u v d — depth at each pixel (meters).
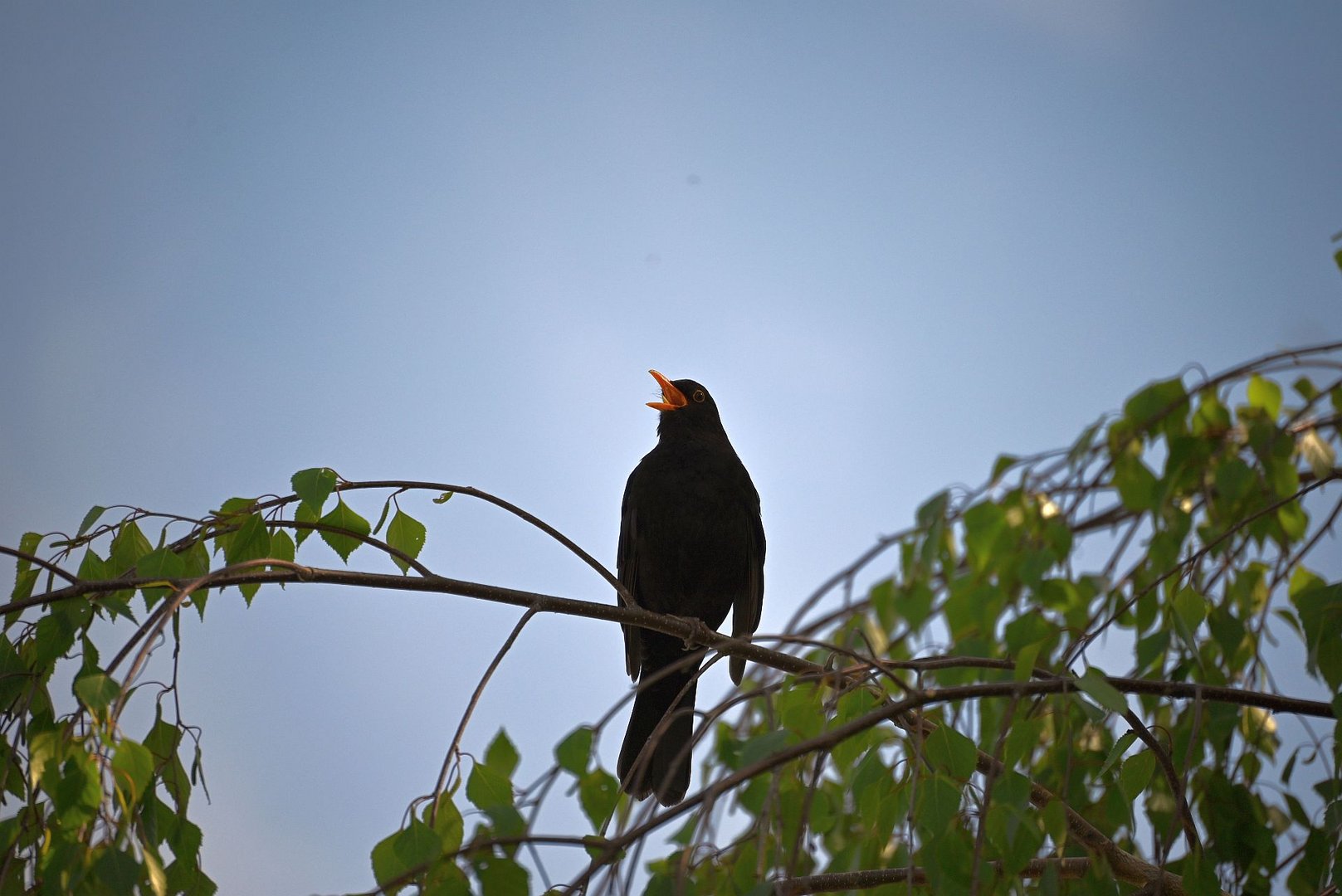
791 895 4.85
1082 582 7.39
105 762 4.61
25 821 5.03
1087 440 7.04
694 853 5.42
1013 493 7.37
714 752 8.36
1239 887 6.41
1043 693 5.43
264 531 6.25
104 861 4.34
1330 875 5.97
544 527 6.80
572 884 4.46
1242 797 6.52
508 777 4.99
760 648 7.33
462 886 4.59
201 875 5.11
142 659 4.71
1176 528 7.14
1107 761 5.54
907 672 7.45
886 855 6.98
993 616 7.07
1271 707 5.97
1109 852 6.20
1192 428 7.49
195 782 5.19
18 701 5.36
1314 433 7.38
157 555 5.58
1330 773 6.38
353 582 6.08
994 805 5.05
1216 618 6.71
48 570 5.48
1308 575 7.05
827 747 4.70
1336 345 7.25
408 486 6.54
